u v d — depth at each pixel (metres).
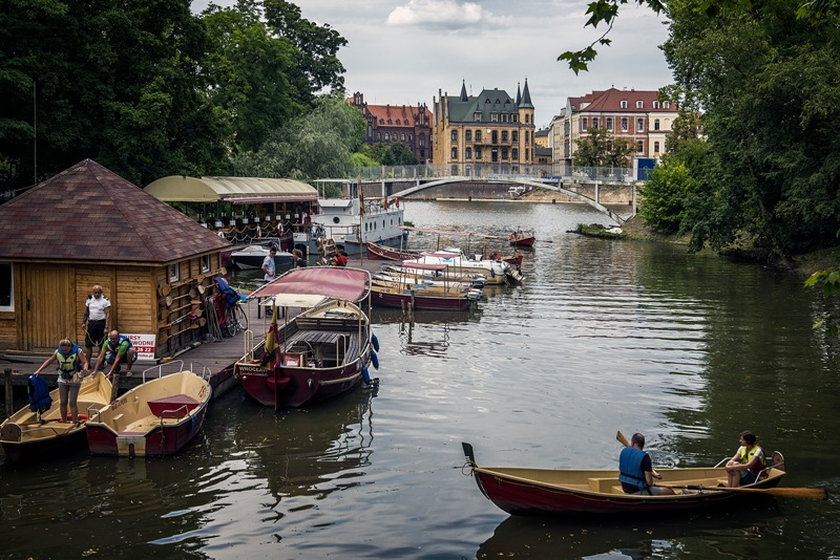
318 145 73.69
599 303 38.06
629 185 86.75
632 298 39.41
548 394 22.53
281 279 25.59
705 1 11.87
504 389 23.09
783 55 42.84
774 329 31.19
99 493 15.55
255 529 14.12
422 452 18.02
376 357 24.88
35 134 33.62
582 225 82.19
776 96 41.22
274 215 59.72
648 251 62.31
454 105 188.75
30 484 15.91
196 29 43.53
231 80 46.94
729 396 22.14
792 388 22.89
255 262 48.44
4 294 21.81
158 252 21.34
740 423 19.84
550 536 13.88
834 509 14.91
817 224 48.00
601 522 14.35
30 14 33.56
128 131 37.84
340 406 21.52
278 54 68.06
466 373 24.98
